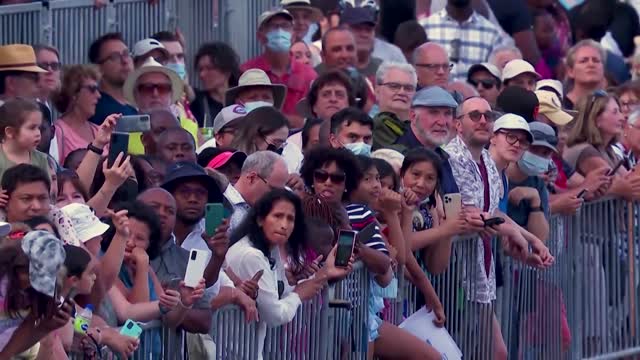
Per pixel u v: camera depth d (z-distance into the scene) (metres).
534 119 39.44
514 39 49.16
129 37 41.88
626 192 38.31
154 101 37.16
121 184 28.81
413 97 35.56
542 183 36.62
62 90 35.19
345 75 37.53
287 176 30.52
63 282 23.11
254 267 28.14
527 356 36.12
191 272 25.44
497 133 35.75
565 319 37.38
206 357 26.75
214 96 40.59
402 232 31.83
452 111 34.97
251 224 28.55
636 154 41.34
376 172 31.06
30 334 22.12
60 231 25.59
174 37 40.06
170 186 28.73
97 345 24.27
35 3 39.78
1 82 34.09
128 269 26.44
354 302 30.75
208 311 26.31
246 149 33.44
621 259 38.62
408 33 45.53
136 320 25.41
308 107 37.75
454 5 46.69
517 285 35.59
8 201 25.64
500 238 34.91
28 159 29.08
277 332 28.81
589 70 45.03
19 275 22.14
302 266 29.20
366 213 30.94
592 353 38.28
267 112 33.56
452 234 32.66
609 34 53.59
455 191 33.78
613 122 40.25
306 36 45.50
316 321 29.77
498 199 34.97
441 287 33.25
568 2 53.69
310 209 30.28
